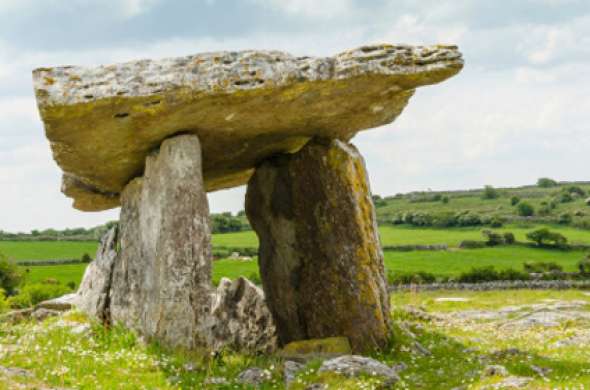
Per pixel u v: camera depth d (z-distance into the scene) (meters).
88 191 16.92
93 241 69.81
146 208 13.83
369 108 14.20
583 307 23.12
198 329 12.40
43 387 9.21
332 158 15.09
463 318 21.14
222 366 12.16
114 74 11.60
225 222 71.81
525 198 95.38
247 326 15.32
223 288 15.86
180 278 12.54
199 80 11.88
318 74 12.43
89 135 12.48
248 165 17.12
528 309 22.81
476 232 70.75
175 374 10.85
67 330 13.32
